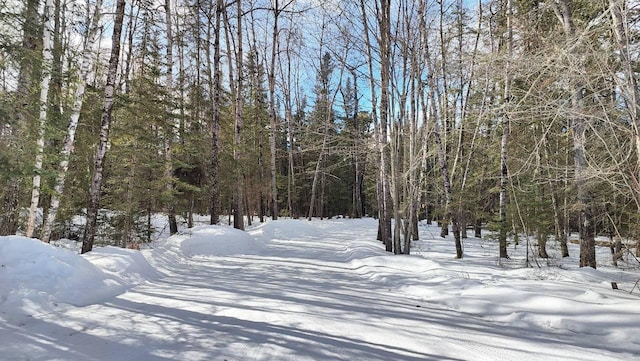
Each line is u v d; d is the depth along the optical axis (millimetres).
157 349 3838
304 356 3727
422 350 4023
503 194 12539
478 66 7797
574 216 13922
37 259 5832
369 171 23922
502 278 8352
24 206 10828
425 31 13086
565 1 8164
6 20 8352
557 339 4500
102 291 6062
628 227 8945
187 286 7035
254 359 3637
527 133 12477
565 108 6219
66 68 10328
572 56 5828
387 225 13203
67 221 13141
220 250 12672
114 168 12398
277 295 6340
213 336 4242
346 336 4359
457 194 14547
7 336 4023
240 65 18641
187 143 16266
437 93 16438
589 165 6766
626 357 3957
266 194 28891
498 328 4949
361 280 8297
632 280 8312
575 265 11375
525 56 6695
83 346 3871
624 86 5797
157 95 14594
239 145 18828
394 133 12367
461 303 6102
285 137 37656
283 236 19609
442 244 17797
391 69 12367
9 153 6898
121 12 9062
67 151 9172
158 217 23922
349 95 29719
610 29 6121
